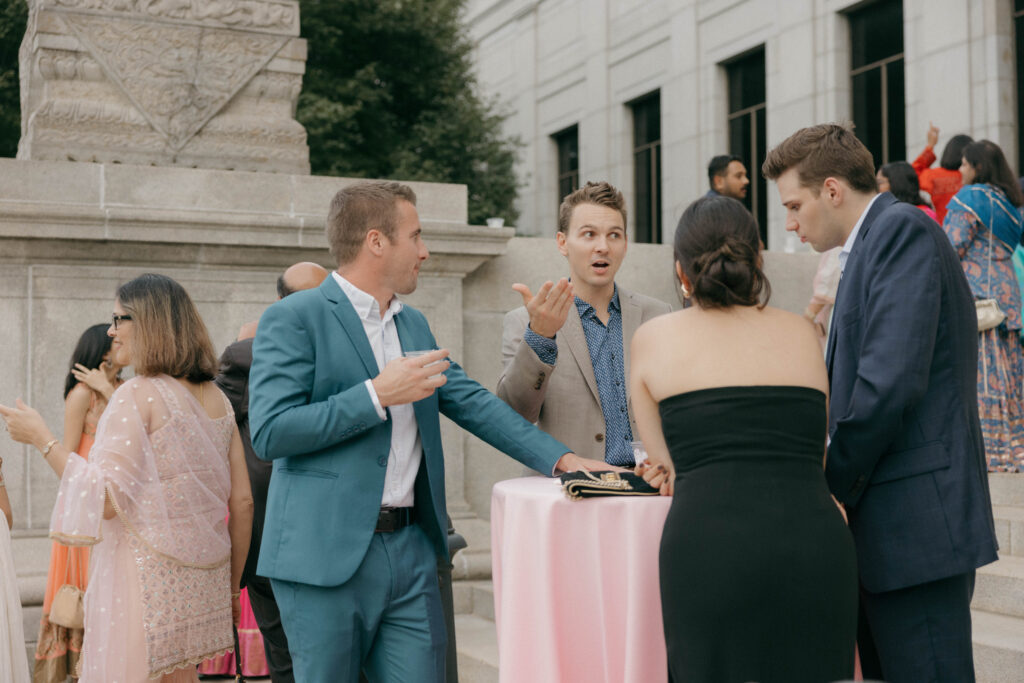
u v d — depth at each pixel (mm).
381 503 2797
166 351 3395
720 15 17656
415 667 2775
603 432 3371
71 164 5359
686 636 2340
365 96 16938
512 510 2818
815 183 2787
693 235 2561
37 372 5230
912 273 2543
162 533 3252
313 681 2686
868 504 2648
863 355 2553
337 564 2670
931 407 2613
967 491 2574
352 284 2910
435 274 5879
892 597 2643
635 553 2629
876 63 14758
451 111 18422
